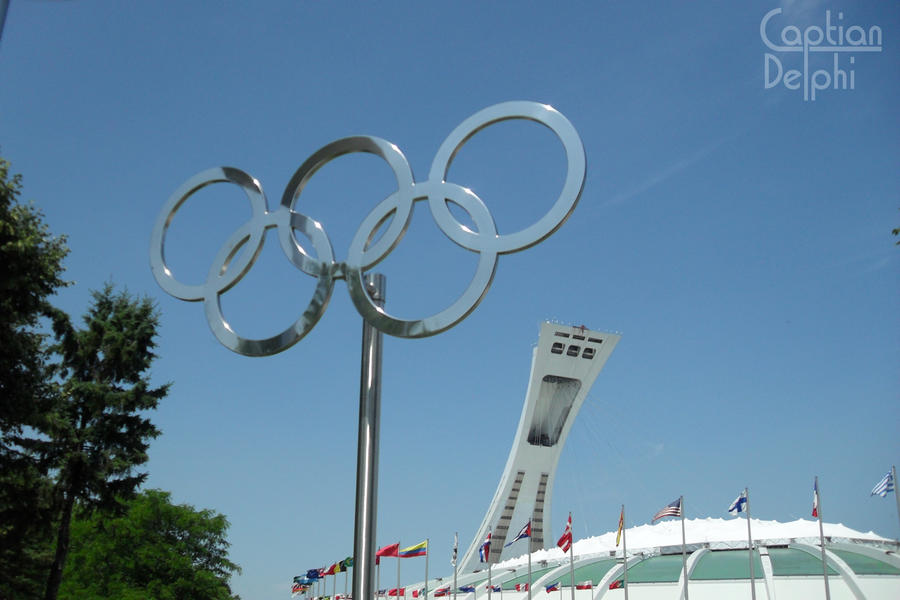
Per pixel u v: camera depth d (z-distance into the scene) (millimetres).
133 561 59500
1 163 31219
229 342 20812
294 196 20984
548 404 130625
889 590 63000
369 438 19547
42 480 37906
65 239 33938
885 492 42688
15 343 31906
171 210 22594
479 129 19172
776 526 82125
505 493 127625
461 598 86500
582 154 17875
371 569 18734
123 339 44688
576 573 79312
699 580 70500
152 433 44906
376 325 19203
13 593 42094
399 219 19297
